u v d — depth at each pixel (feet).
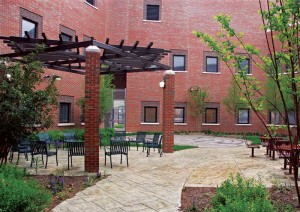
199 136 80.59
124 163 36.09
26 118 25.63
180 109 88.74
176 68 88.79
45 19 56.13
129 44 85.87
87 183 25.20
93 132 29.78
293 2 14.34
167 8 88.48
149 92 86.12
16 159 36.99
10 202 13.51
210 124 88.89
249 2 90.22
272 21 15.44
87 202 20.57
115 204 20.18
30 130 27.61
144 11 87.25
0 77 26.14
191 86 88.58
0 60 27.73
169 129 45.65
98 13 76.48
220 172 30.86
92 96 29.86
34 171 29.60
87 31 71.20
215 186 25.03
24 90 26.30
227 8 89.92
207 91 88.17
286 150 29.32
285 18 15.11
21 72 26.84
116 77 87.97
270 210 15.02
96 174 28.86
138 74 85.87
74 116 64.75
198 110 86.22
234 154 44.29
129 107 85.35
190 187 24.81
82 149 31.30
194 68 88.94
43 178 26.55
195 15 89.40
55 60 42.47
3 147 26.81
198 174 29.89
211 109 90.43
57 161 33.83
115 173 30.04
